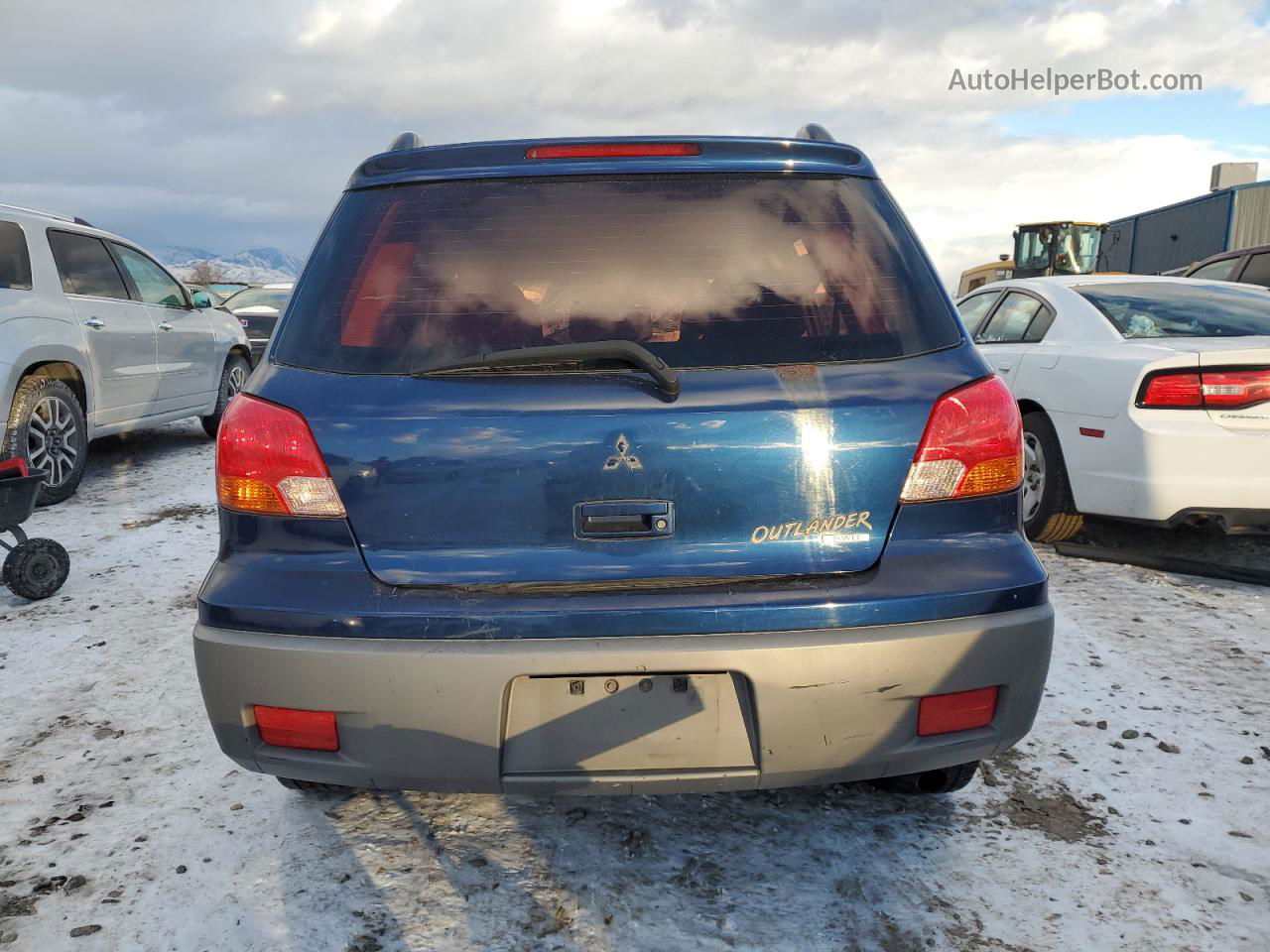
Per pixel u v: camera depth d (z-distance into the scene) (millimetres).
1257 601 4223
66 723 3127
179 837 2449
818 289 2104
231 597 1974
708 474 1938
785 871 2270
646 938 2037
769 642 1881
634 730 1948
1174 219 24422
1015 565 2006
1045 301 5484
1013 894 2176
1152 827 2447
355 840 2426
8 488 4191
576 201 2176
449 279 2105
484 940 2039
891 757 1959
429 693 1890
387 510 1955
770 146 2277
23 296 6098
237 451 2018
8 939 2062
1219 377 4238
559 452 1930
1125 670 3430
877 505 1977
